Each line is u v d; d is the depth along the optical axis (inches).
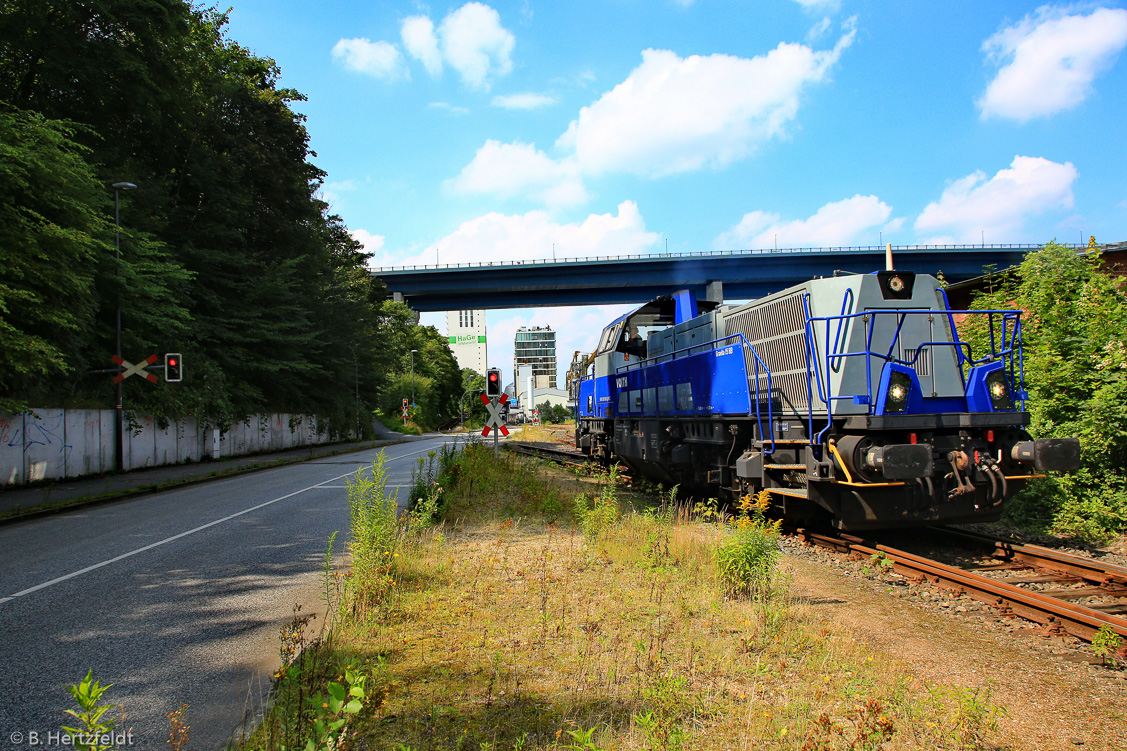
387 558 263.4
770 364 386.3
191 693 171.8
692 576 270.4
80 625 229.6
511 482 589.3
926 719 147.3
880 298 332.5
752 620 214.5
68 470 758.5
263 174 1330.0
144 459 916.0
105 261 759.7
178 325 925.8
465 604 236.7
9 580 299.3
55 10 803.4
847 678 171.9
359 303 1814.7
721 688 166.7
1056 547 336.2
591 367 765.3
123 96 910.4
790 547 341.7
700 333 480.7
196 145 1172.5
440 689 165.6
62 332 709.3
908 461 289.3
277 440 1435.8
